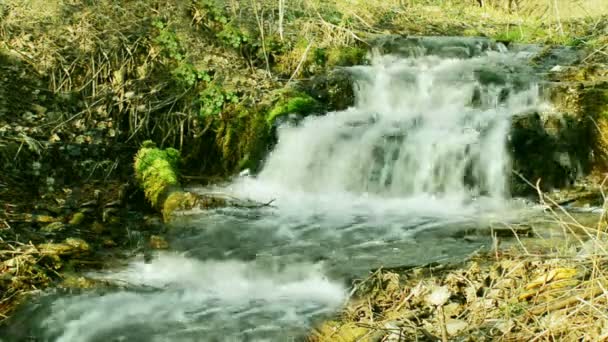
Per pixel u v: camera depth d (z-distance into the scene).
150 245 6.02
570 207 6.78
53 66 8.38
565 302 3.85
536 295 4.02
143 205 7.09
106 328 4.54
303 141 7.99
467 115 8.28
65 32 8.82
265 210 6.98
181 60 8.95
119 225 6.51
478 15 15.00
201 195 6.97
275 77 9.30
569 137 7.44
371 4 13.80
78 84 8.41
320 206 7.22
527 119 7.64
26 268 5.16
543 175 7.26
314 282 5.23
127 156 7.88
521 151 7.34
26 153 7.24
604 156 7.37
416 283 4.79
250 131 8.27
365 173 7.72
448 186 7.45
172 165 7.63
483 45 10.78
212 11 9.93
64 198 6.88
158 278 5.39
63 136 7.77
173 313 4.76
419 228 6.39
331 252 5.75
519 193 7.21
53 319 4.65
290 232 6.34
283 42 9.95
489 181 7.34
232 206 6.98
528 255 4.62
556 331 3.65
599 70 8.91
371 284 4.90
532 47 10.95
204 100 8.45
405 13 14.04
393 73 9.42
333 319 4.48
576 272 4.32
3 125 7.47
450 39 10.85
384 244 5.92
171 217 6.67
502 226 6.27
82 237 6.06
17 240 5.64
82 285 5.08
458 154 7.44
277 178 7.93
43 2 9.09
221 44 9.52
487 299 4.27
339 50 10.16
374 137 7.84
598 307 3.68
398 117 8.59
